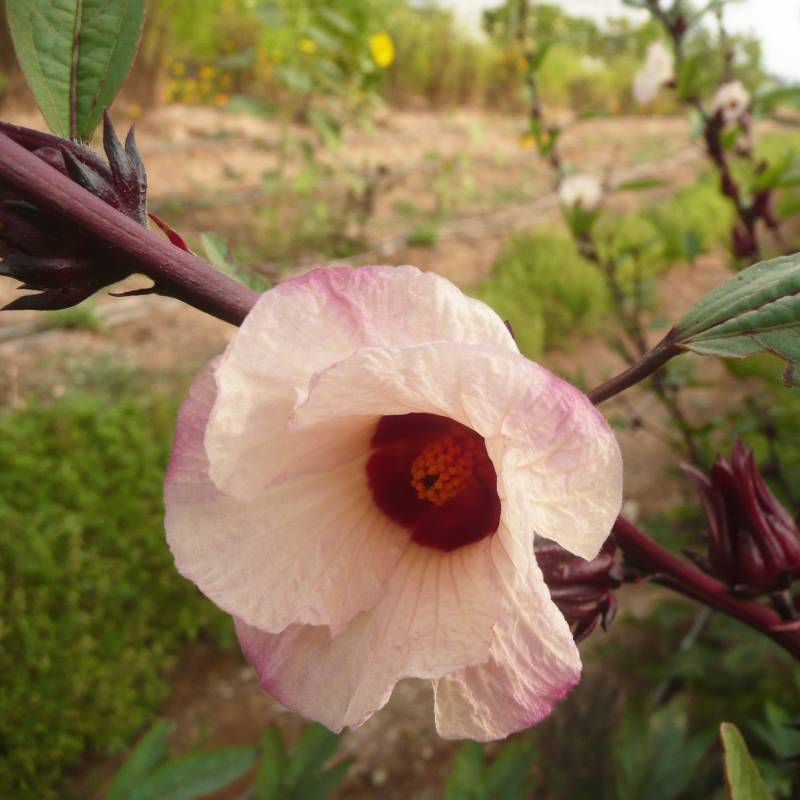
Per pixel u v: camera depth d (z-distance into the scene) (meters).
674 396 0.71
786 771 0.43
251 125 2.16
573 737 0.59
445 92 3.10
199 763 0.36
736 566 0.19
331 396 0.13
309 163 1.54
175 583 0.80
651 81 0.59
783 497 0.57
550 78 3.42
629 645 0.81
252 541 0.14
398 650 0.14
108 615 0.76
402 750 0.74
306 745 0.37
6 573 0.74
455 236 1.89
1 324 1.15
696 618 0.81
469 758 0.36
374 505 0.16
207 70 2.24
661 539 0.67
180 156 1.88
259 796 0.36
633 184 0.61
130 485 0.86
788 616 0.19
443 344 0.11
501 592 0.14
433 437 0.17
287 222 1.66
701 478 0.19
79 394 0.96
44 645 0.68
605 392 0.16
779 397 0.76
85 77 0.16
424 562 0.15
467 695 0.14
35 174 0.13
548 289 1.51
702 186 2.35
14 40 0.16
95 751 0.69
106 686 0.69
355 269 0.12
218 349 1.19
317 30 1.44
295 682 0.14
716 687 0.72
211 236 0.21
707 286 1.72
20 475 0.81
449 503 0.16
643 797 0.38
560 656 0.13
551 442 0.12
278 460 0.14
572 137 3.12
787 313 0.15
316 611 0.14
